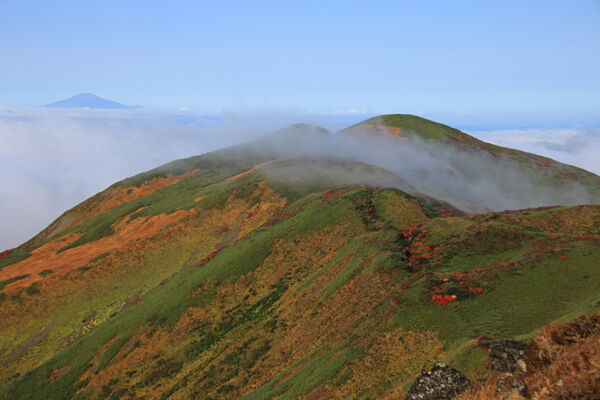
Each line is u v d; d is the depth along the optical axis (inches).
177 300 2522.1
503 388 531.2
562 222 1959.9
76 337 2721.5
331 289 1862.7
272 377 1547.7
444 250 1706.4
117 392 2069.4
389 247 1888.5
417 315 1245.7
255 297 2347.4
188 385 1849.2
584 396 415.2
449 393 613.3
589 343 510.6
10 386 2230.6
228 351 1934.1
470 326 1128.2
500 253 1584.6
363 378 1112.2
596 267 1261.1
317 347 1526.8
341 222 2623.0
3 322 2871.6
